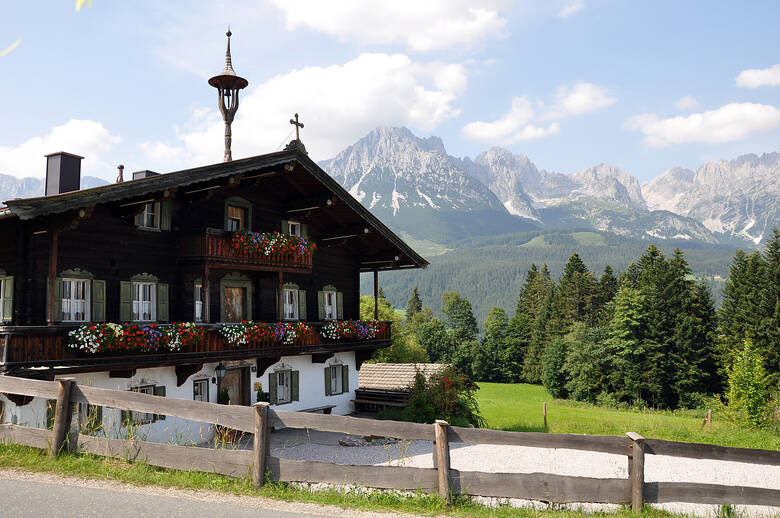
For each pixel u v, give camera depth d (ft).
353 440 63.93
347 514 23.88
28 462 27.53
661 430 100.01
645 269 254.47
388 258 86.79
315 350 73.72
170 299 61.82
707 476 59.93
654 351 219.41
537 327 320.29
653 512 26.02
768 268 208.44
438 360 356.18
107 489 24.73
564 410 153.89
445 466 25.95
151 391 56.49
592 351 232.12
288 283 76.07
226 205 68.54
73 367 46.93
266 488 25.98
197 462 27.37
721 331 219.61
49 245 51.29
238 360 66.49
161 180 53.52
